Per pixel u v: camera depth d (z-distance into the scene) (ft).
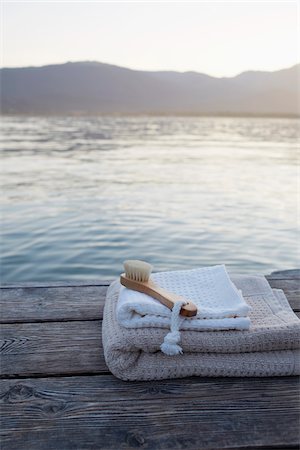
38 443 3.26
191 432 3.39
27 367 4.19
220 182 33.94
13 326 4.91
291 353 4.06
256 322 4.22
